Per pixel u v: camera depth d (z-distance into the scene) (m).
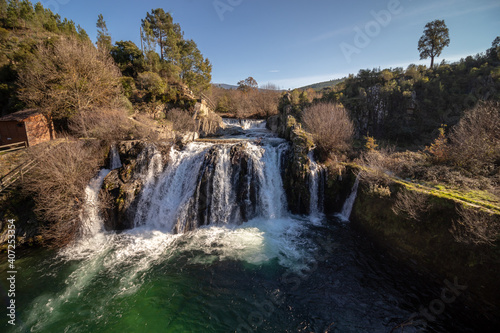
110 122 20.22
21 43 28.12
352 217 15.74
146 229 15.46
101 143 18.78
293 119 24.62
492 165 12.77
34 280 10.80
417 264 10.82
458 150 14.25
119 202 15.45
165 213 16.05
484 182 11.93
